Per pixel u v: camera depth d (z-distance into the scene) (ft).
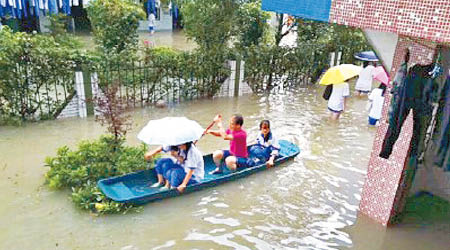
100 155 20.58
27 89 26.99
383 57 16.80
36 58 26.55
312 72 43.21
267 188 20.94
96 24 35.58
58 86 30.63
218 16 34.47
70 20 65.77
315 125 30.76
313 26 46.11
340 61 46.83
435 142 20.20
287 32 45.65
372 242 17.10
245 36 42.14
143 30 74.43
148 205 18.60
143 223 17.35
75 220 17.21
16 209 17.67
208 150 25.23
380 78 30.32
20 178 20.31
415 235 17.71
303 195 20.51
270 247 16.39
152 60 31.60
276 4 15.21
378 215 18.37
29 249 15.33
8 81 26.16
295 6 14.57
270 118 31.76
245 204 19.36
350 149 26.50
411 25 11.45
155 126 18.69
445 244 17.22
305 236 17.25
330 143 27.32
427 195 21.31
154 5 70.23
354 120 32.42
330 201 20.08
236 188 20.68
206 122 30.09
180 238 16.58
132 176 19.67
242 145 21.65
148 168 20.75
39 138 25.40
